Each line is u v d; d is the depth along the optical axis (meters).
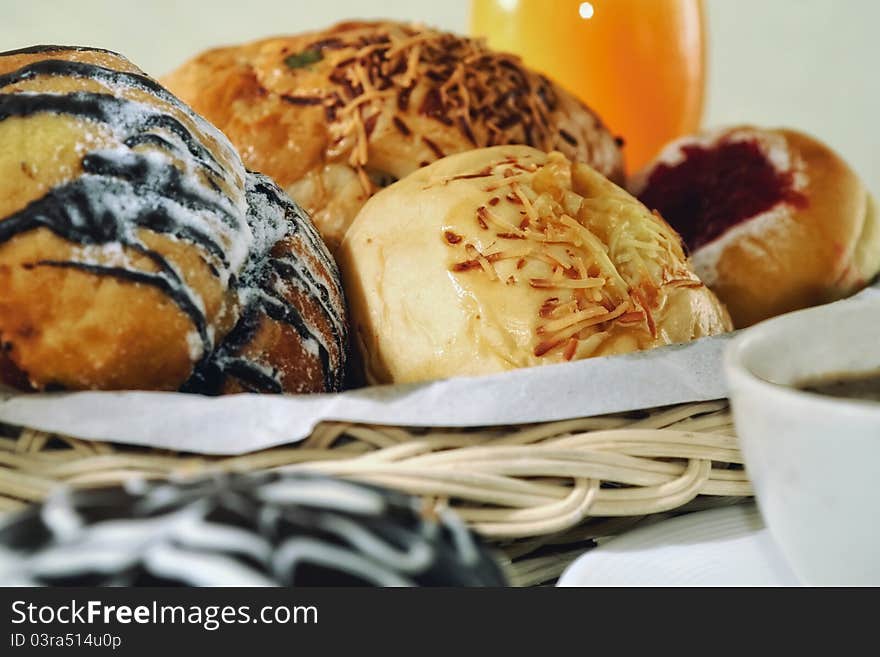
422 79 0.35
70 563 0.17
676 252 0.30
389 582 0.18
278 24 0.58
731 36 0.61
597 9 0.43
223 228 0.26
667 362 0.26
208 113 0.35
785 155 0.37
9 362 0.25
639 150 0.45
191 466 0.24
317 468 0.24
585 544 0.27
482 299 0.27
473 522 0.24
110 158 0.25
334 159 0.34
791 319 0.22
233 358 0.27
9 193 0.25
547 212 0.29
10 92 0.26
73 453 0.24
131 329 0.25
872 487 0.19
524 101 0.36
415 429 0.25
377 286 0.29
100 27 0.56
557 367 0.25
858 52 0.60
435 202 0.29
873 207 0.37
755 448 0.20
